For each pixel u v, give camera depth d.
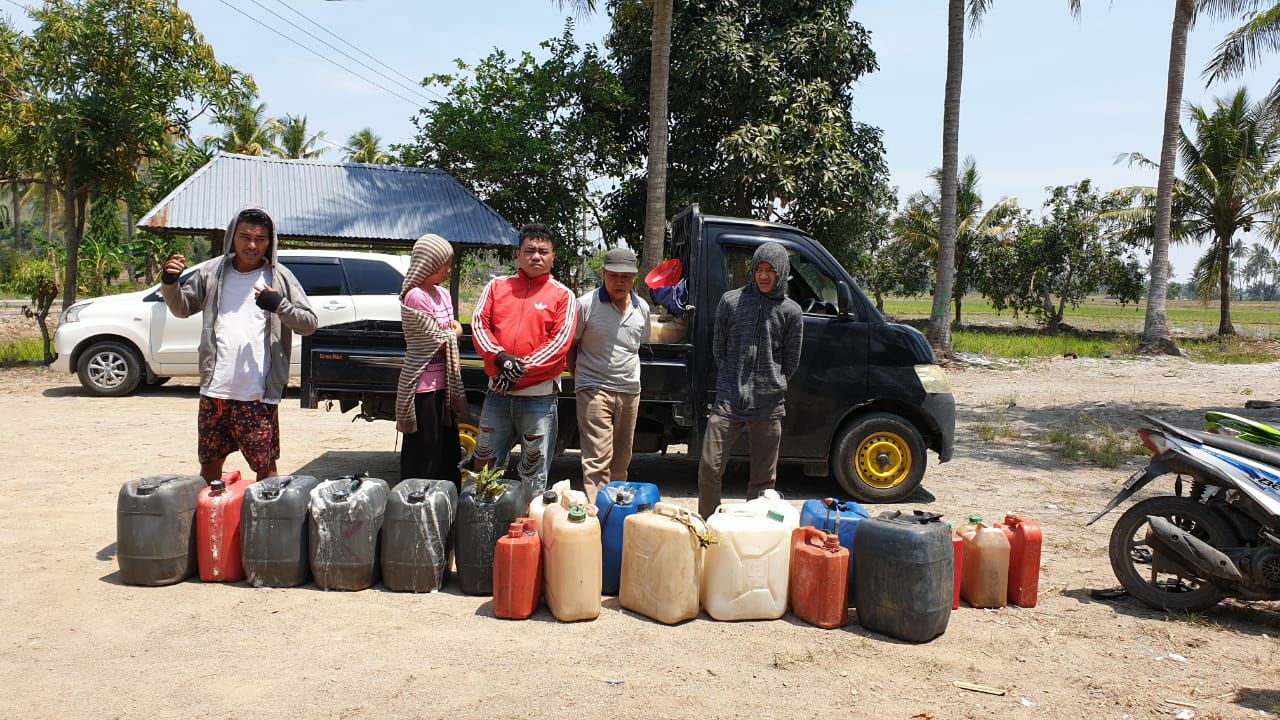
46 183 16.47
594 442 5.20
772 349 5.01
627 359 5.24
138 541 4.41
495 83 18.17
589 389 5.19
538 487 5.00
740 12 20.14
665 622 4.18
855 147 21.06
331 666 3.58
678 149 20.50
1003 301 35.56
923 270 35.97
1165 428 4.63
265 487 4.54
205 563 4.52
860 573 4.20
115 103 15.10
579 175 18.92
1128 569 4.66
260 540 4.45
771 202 20.20
